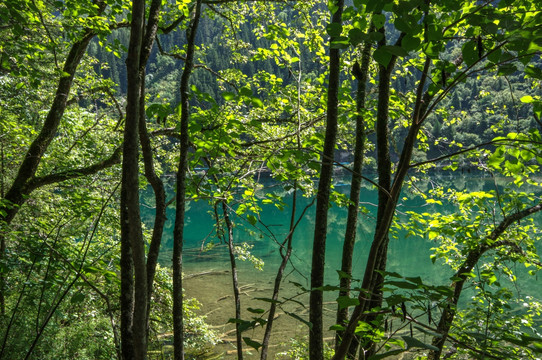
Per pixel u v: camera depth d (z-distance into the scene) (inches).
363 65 176.6
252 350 426.0
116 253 221.8
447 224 203.8
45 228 151.6
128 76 83.2
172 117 265.6
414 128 81.7
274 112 267.6
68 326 218.5
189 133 133.3
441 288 57.3
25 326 167.5
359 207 179.5
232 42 316.2
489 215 210.8
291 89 245.8
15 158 297.6
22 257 139.9
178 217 120.7
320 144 147.9
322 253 126.0
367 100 208.2
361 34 65.1
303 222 1339.8
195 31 128.0
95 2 238.5
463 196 203.0
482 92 295.1
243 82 286.2
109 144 279.0
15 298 166.1
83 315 233.3
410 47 65.3
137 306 86.2
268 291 628.4
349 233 166.1
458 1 77.1
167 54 237.3
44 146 259.0
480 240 194.7
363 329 73.0
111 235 299.9
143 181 308.7
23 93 271.4
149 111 129.0
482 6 71.2
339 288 60.4
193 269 747.4
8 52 180.2
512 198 209.9
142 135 116.9
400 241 1017.5
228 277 703.1
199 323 389.1
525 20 78.4
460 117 298.5
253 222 150.7
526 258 206.4
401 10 64.8
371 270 81.5
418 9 71.6
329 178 127.9
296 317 58.1
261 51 224.8
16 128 267.6
